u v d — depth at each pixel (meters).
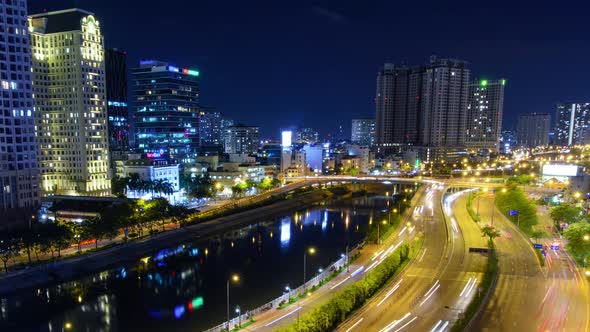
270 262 157.12
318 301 105.12
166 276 141.62
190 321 107.00
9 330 103.12
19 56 188.00
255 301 119.12
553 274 119.94
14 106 185.50
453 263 132.50
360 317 94.75
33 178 193.00
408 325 90.50
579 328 87.75
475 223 189.62
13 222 178.38
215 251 172.62
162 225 199.62
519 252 142.25
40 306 116.94
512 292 106.94
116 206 178.50
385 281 116.12
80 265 142.12
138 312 112.88
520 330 87.00
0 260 139.62
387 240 162.38
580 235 123.12
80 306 117.19
